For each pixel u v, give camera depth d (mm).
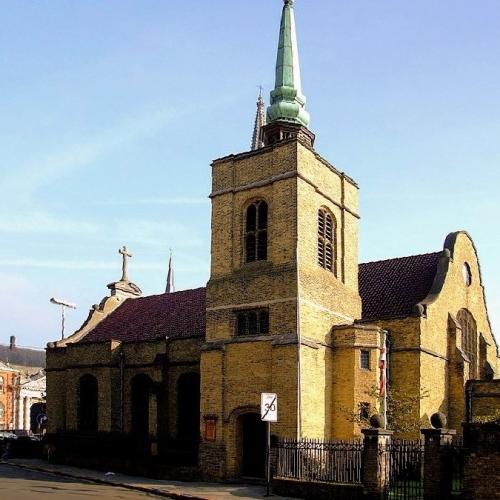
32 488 26203
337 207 34188
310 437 29078
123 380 40312
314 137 35406
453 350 35781
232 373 31031
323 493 23891
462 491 20266
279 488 25109
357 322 34188
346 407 30578
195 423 36719
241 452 30516
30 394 97062
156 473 31891
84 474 32938
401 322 33469
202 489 26812
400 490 23078
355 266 34969
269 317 30484
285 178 31250
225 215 33281
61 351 44344
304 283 30344
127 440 39344
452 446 21422
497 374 42656
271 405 24953
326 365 30953
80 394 41406
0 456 42688
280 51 35500
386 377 31969
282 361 29328
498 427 19688
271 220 31562
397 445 23422
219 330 32062
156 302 47125
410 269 39156
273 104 34875
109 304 48969
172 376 38031
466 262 39875
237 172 33438
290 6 36094
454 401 35219
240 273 32094
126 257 51375
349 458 24797
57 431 41875
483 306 41312
